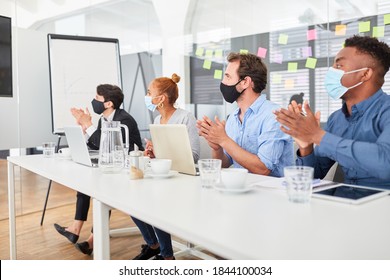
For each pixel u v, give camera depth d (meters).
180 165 1.59
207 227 0.84
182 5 4.36
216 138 1.69
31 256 2.40
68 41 3.47
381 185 1.50
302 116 1.31
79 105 3.45
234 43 4.09
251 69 1.82
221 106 4.20
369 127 1.56
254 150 1.86
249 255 0.69
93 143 2.74
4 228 3.04
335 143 1.29
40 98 3.51
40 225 3.10
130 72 4.56
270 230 0.82
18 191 3.45
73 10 3.93
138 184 1.35
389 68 1.58
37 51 3.49
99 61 3.61
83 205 2.57
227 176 1.20
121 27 4.40
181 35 4.43
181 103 4.50
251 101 1.88
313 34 3.48
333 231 0.81
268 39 3.81
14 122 3.35
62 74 3.41
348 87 1.59
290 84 3.68
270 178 1.45
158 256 2.15
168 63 4.61
